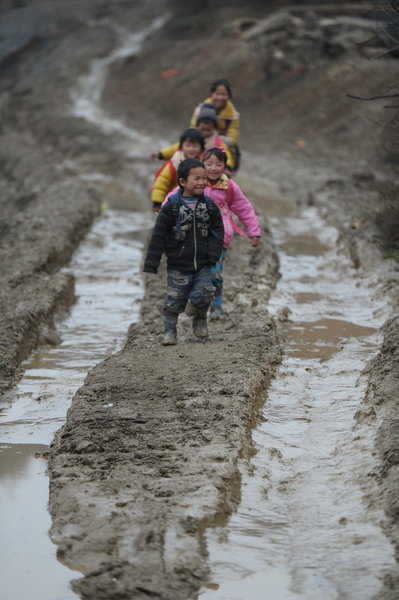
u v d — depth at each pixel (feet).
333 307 100.37
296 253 130.41
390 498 51.75
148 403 66.85
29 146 298.35
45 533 50.80
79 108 415.03
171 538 48.34
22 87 470.80
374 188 169.99
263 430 65.10
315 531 50.55
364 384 73.41
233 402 66.39
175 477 55.21
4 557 48.29
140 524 49.57
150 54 462.60
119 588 44.37
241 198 85.97
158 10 647.56
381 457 57.26
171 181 92.48
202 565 46.52
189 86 365.81
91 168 244.63
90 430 62.08
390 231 124.36
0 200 198.29
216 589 45.01
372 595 43.70
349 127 232.94
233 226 86.58
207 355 77.61
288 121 268.21
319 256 128.88
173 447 59.21
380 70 258.98
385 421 62.80
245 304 96.07
